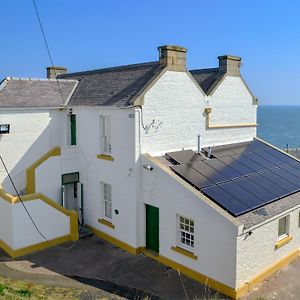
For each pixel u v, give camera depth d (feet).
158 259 57.06
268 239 51.06
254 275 49.14
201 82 75.51
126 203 60.54
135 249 59.47
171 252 54.70
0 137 65.82
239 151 69.97
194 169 57.52
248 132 78.79
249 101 78.43
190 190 50.85
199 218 49.78
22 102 68.90
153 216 58.49
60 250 60.95
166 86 61.21
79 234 66.85
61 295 46.55
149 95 58.80
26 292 45.50
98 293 47.62
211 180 55.26
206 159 62.34
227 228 46.21
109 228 64.49
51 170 67.46
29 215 59.41
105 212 66.59
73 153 70.03
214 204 48.60
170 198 54.03
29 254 59.36
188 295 47.16
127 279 51.52
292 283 49.88
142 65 67.00
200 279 50.44
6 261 56.85
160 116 60.80
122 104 59.21
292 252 56.95
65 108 71.56
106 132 64.39
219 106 71.51
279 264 53.78
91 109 66.03
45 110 70.33
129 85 64.03
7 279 50.62
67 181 69.67
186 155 62.03
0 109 64.90
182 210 52.26
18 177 68.23
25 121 68.23
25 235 59.26
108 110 62.28
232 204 49.96
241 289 46.62
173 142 63.26
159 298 46.65
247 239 47.06
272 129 577.02
